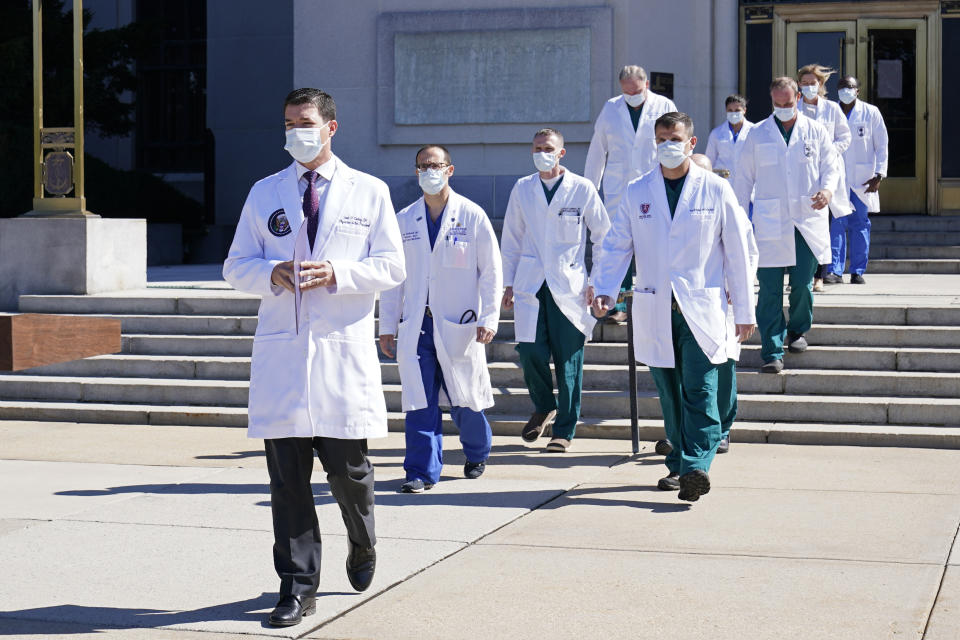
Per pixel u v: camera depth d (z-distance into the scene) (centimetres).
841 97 1255
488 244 721
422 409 707
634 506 655
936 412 851
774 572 520
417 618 463
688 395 660
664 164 663
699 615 462
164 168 2475
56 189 1195
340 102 1581
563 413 826
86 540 585
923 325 961
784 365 937
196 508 656
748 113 1648
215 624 458
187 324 1083
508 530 603
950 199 1634
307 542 466
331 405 464
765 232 910
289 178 479
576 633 443
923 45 1627
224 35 2269
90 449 845
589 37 1496
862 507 644
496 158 1533
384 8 1564
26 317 351
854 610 466
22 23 1961
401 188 1545
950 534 584
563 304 806
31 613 471
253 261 468
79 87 1195
